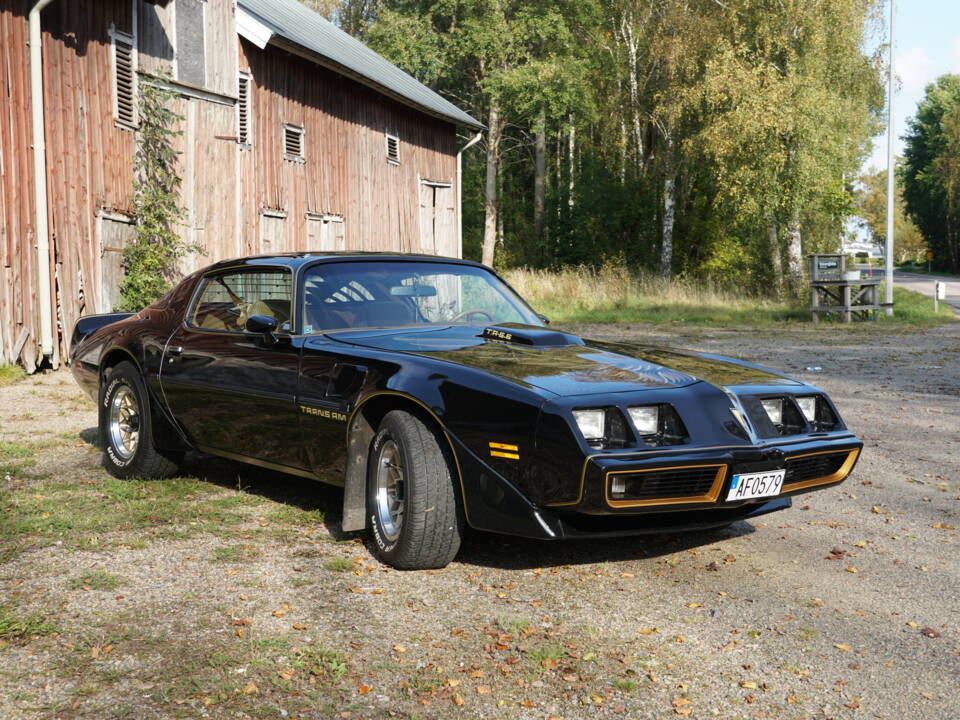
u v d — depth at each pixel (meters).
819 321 22.45
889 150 23.61
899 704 2.57
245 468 5.49
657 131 38.00
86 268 11.20
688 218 37.72
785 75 28.59
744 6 28.62
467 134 42.03
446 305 4.71
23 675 2.65
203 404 4.64
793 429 3.75
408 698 2.55
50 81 10.53
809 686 2.68
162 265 12.55
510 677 2.70
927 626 3.17
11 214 9.88
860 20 28.36
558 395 3.33
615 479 3.20
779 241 33.31
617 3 35.94
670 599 3.40
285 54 16.92
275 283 4.54
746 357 13.34
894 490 5.30
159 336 5.05
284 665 2.74
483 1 34.72
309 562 3.74
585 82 36.03
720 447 3.41
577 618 3.18
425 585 3.50
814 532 4.39
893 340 16.75
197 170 13.98
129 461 5.11
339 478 3.99
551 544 4.08
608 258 37.56
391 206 21.69
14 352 9.92
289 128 17.11
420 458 3.53
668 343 15.99
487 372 3.54
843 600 3.42
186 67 13.70
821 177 27.56
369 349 3.96
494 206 37.56
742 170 27.47
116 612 3.15
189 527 4.20
